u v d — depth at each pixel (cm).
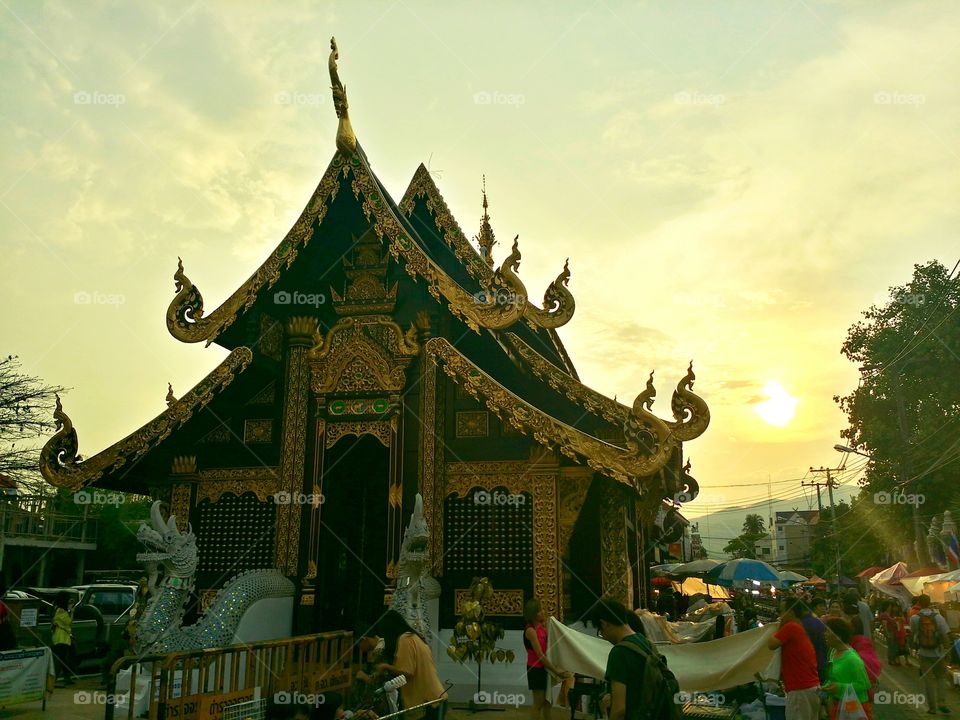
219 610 1174
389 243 1378
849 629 941
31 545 3953
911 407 3666
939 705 1490
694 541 6738
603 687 1042
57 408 1434
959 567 2906
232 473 1509
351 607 1577
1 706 1153
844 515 5934
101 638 1850
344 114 1414
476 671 1297
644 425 1243
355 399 1419
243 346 1441
